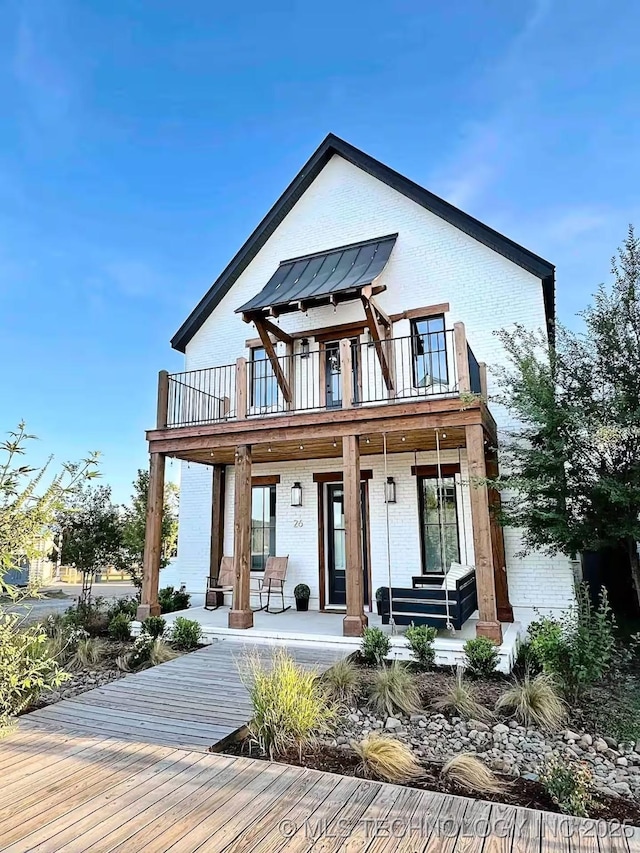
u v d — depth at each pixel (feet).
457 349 22.90
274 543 33.88
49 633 25.20
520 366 24.18
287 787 10.89
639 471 21.52
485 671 18.97
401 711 15.76
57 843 8.87
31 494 12.62
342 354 25.36
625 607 30.66
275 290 31.68
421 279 31.30
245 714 15.01
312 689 14.75
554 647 17.75
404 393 30.22
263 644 23.66
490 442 26.14
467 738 14.17
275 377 34.68
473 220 29.89
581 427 22.12
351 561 23.38
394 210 33.01
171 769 11.70
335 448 29.48
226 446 27.09
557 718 15.01
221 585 33.04
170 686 17.66
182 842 8.89
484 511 21.30
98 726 14.28
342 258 32.76
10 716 14.29
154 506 28.40
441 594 21.77
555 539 23.15
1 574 12.27
